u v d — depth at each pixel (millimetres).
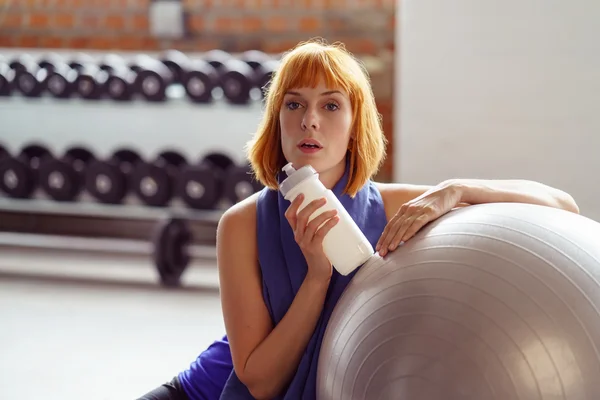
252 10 5152
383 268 1195
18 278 4141
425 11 3752
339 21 5086
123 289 3951
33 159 4352
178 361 2889
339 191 1402
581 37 3629
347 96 1354
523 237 1135
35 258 4586
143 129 4277
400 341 1096
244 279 1396
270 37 5164
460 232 1168
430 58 3777
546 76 3682
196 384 1522
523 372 1031
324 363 1225
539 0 3641
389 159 5062
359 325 1153
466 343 1052
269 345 1339
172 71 4320
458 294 1084
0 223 5105
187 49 5227
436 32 3754
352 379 1146
